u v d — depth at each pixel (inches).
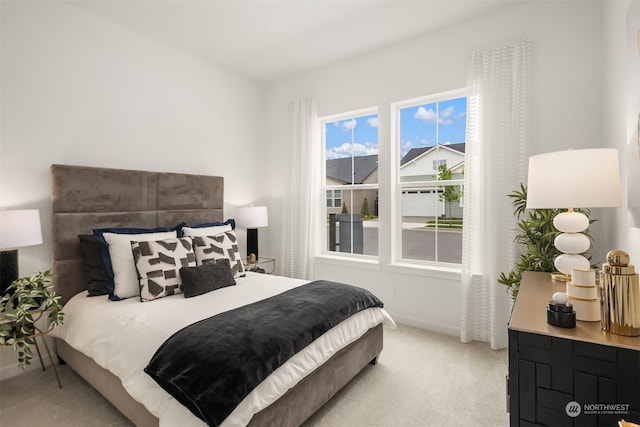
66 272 98.6
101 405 78.6
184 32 122.3
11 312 76.4
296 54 140.6
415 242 136.4
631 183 60.7
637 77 56.7
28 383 88.4
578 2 98.5
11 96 92.9
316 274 158.1
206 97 146.8
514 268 105.6
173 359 58.2
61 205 98.0
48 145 99.9
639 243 62.2
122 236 98.3
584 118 98.1
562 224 70.1
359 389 85.0
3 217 79.1
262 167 174.9
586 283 47.4
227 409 51.2
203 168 145.9
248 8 107.4
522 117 104.6
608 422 39.0
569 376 41.0
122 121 117.9
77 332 83.7
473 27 115.0
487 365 97.3
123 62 118.1
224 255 113.0
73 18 105.2
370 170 149.1
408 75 129.6
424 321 127.3
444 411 75.9
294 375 63.7
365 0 103.9
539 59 104.2
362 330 87.4
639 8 55.0
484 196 111.3
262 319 70.5
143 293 89.7
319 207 159.6
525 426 43.9
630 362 37.7
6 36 91.9
